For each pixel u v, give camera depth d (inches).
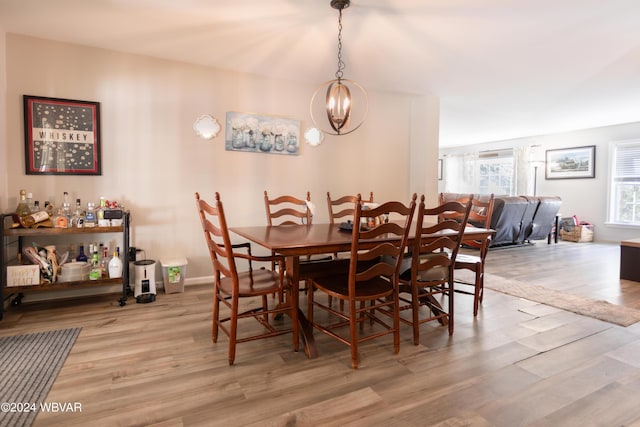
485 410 62.6
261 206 155.5
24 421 57.7
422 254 110.4
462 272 167.9
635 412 62.5
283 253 75.9
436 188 190.5
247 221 152.9
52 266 111.0
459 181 385.1
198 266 144.6
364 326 102.3
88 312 110.0
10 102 115.0
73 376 72.2
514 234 233.0
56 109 120.5
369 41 119.0
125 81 129.9
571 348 87.5
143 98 132.8
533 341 91.4
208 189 145.0
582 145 283.7
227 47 124.8
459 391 68.4
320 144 167.9
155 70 134.2
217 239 147.0
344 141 174.1
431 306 104.8
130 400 64.2
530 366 78.4
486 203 123.5
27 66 116.7
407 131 190.4
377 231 77.5
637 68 143.6
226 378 72.3
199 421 58.7
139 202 133.5
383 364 78.9
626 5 94.7
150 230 135.8
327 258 124.3
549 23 105.2
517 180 327.0
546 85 166.7
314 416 60.4
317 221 168.9
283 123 157.9
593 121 251.1
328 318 106.8
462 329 99.5
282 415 60.5
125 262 117.3
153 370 75.0
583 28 108.3
